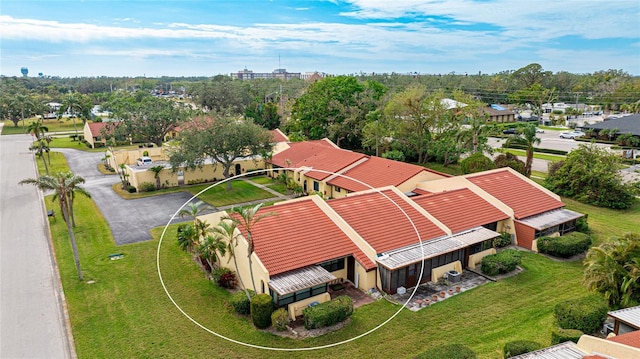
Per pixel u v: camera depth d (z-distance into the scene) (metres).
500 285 29.58
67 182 30.41
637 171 57.66
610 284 24.31
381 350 22.39
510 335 23.47
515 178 44.75
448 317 25.45
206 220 31.97
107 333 24.23
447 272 31.06
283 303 25.77
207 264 32.47
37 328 25.05
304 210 33.38
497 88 162.75
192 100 136.62
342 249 29.81
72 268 32.56
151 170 56.56
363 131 69.56
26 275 31.70
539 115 127.12
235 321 25.36
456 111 66.00
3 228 41.47
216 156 55.97
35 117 142.25
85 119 112.81
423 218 34.91
